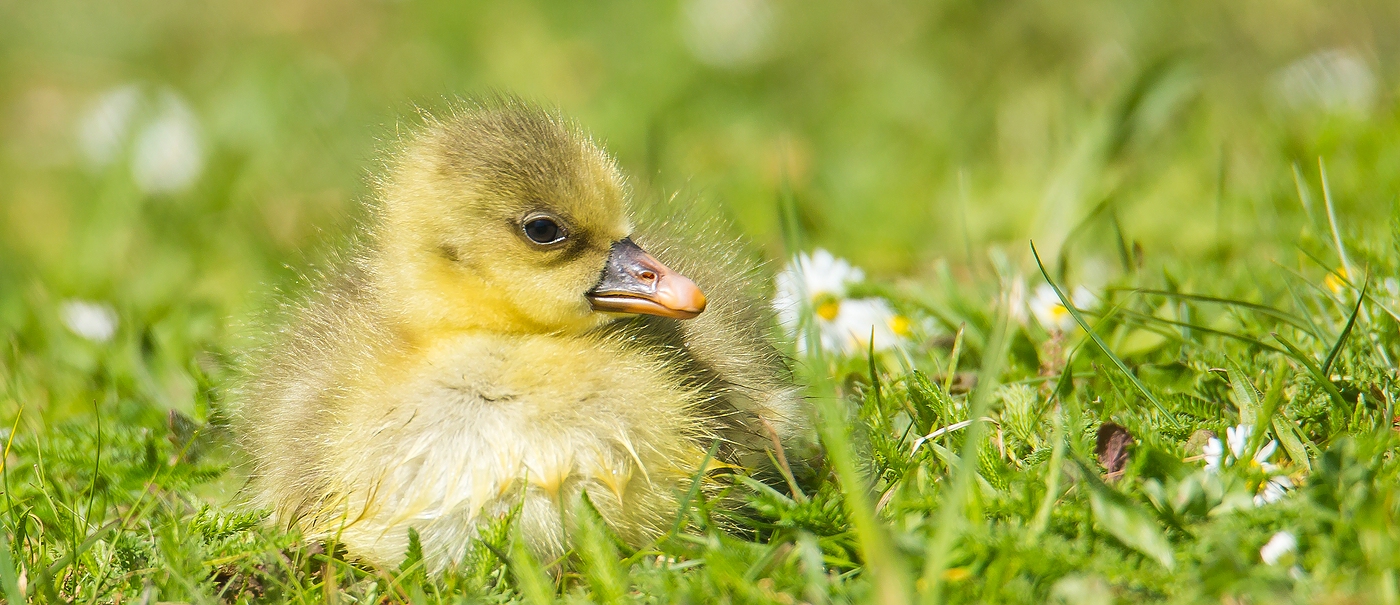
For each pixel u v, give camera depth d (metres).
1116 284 10.09
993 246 12.29
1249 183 12.88
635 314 8.20
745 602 6.29
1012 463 7.63
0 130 21.88
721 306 9.04
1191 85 13.79
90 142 19.08
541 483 7.22
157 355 10.44
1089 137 13.45
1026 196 14.12
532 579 6.49
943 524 5.92
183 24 23.92
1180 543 6.41
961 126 16.75
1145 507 6.62
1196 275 10.45
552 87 20.27
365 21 23.16
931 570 5.81
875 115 18.12
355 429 7.62
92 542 7.13
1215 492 6.62
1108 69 16.98
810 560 6.41
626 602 6.50
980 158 15.95
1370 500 6.03
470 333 8.01
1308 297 9.35
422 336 8.16
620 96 19.23
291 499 7.95
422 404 7.52
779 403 8.58
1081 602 5.89
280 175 17.53
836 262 10.77
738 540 7.03
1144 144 13.94
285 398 8.38
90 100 22.09
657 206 10.29
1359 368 8.01
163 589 6.93
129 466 8.41
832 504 6.92
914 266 13.10
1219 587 5.86
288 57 20.94
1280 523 6.27
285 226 15.63
